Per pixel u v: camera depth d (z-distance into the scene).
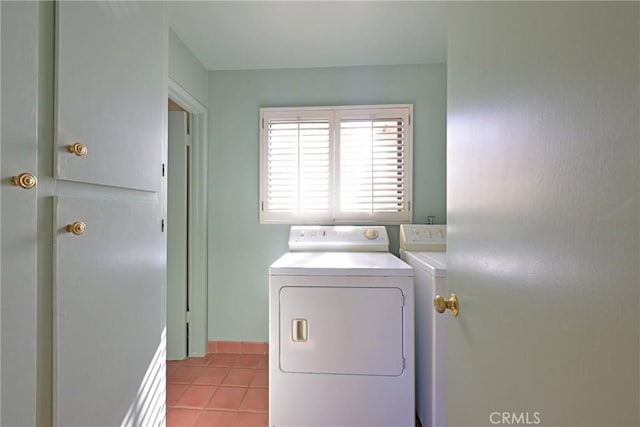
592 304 0.40
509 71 0.59
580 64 0.42
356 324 1.56
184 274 2.52
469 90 0.78
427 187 2.50
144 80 1.16
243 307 2.58
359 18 1.91
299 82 2.55
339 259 1.91
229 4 1.76
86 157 0.89
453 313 0.88
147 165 1.18
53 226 0.79
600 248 0.39
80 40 0.87
